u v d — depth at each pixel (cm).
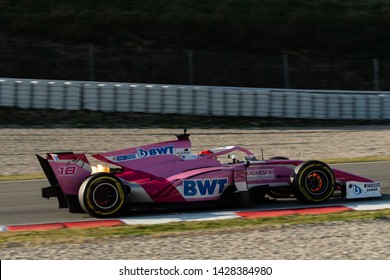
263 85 8762
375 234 2581
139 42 9275
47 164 3058
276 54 9575
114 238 2556
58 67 8381
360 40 10125
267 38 9775
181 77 8606
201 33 9644
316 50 9800
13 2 9788
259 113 7275
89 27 9356
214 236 2578
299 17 10281
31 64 8338
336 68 9362
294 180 3169
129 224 2852
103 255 2295
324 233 2605
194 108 7175
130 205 3025
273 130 6756
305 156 5309
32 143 5744
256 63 9025
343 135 6506
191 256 2269
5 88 6931
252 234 2606
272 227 2719
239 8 10494
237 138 6219
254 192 3172
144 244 2456
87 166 3048
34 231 2731
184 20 9825
